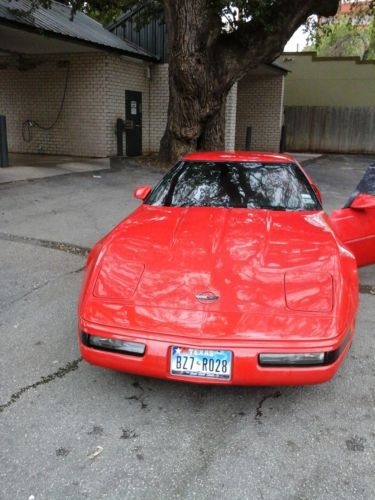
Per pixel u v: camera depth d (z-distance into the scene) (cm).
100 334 260
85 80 1401
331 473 230
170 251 307
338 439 255
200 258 297
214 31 1050
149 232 337
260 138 2141
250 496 215
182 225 348
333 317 256
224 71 1095
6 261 547
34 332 375
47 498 212
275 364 246
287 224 352
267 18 1027
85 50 1341
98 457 239
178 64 1079
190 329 251
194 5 1020
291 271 285
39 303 432
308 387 304
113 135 1444
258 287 271
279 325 251
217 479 225
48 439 251
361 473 230
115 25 1602
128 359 257
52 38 1136
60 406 280
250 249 308
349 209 468
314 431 262
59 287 472
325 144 2245
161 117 1606
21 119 1532
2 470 228
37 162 1288
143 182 1070
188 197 408
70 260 557
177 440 253
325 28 1342
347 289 280
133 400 288
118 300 270
